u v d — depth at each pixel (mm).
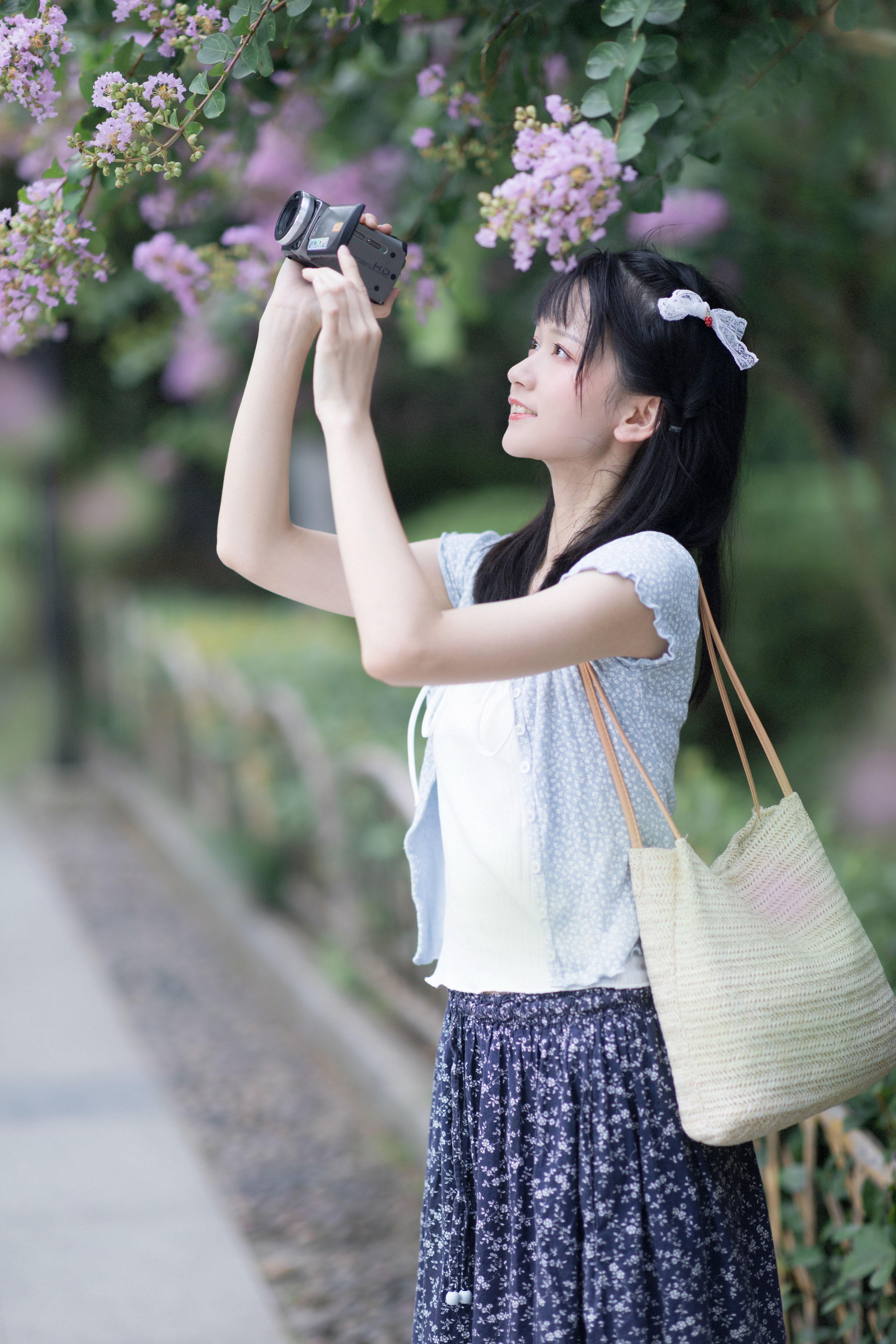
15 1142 3547
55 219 1765
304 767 4750
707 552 1612
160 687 7293
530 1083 1449
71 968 5039
